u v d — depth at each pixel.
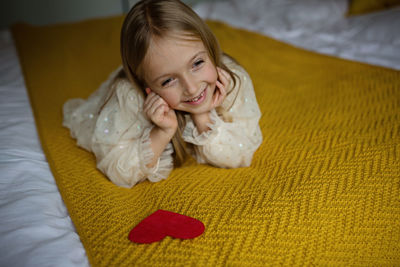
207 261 0.62
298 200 0.75
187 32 0.73
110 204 0.79
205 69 0.78
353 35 1.84
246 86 0.99
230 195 0.80
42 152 0.99
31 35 2.18
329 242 0.66
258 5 2.50
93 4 3.13
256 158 0.97
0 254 0.60
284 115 1.19
